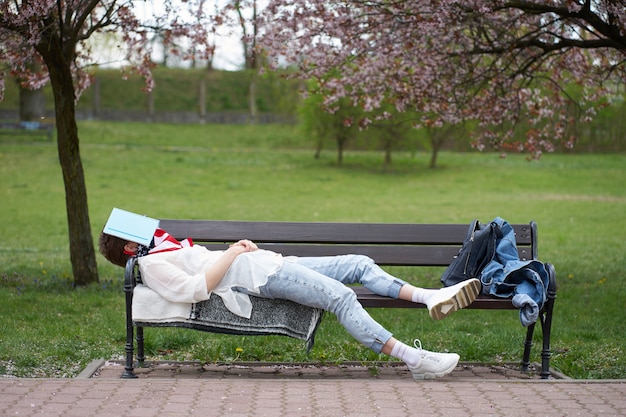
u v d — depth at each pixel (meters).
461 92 11.11
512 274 5.34
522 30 10.66
